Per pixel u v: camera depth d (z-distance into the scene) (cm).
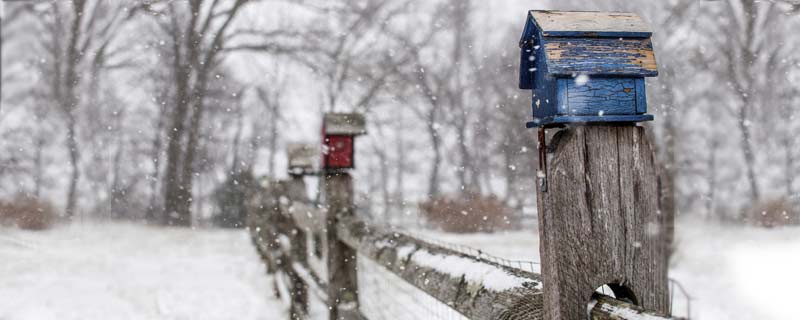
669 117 1317
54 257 1116
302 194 604
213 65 3095
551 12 169
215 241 1440
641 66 162
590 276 150
